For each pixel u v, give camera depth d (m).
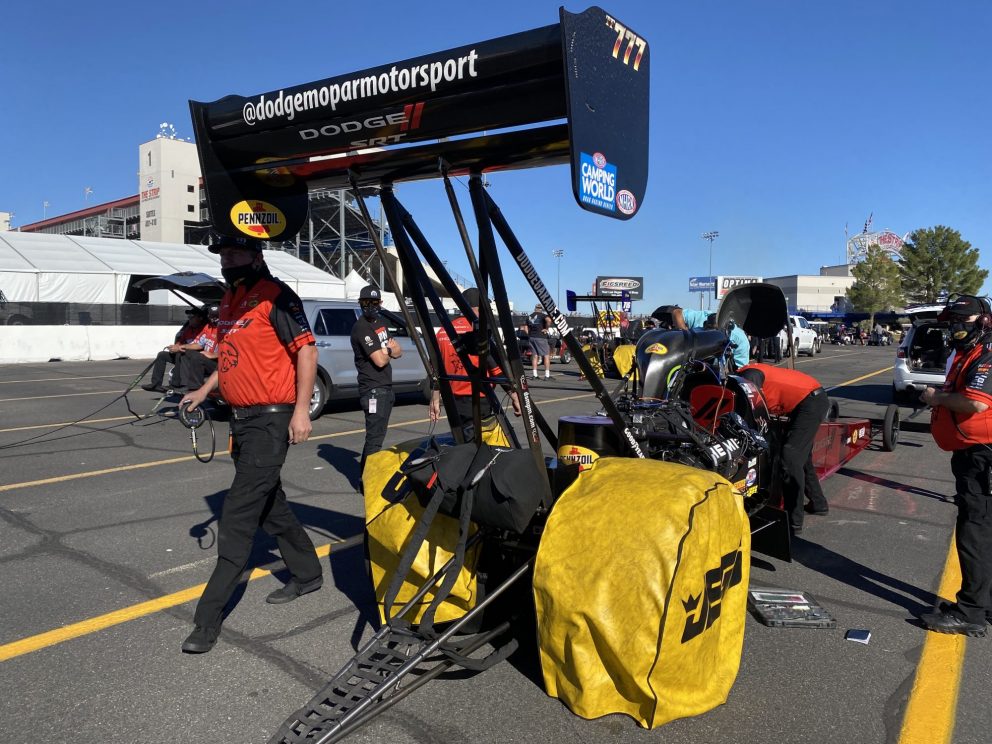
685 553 2.60
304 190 3.50
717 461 4.06
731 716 2.86
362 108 2.78
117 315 23.28
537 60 2.43
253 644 3.47
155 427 9.70
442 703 2.93
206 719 2.83
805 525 5.54
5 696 2.98
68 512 5.62
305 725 2.57
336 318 10.84
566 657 2.76
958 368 3.72
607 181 2.49
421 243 3.42
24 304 21.81
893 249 119.94
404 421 10.33
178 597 4.03
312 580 4.05
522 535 3.36
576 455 3.51
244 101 3.04
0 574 4.34
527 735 2.72
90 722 2.80
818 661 3.34
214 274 30.11
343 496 6.18
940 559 4.80
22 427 9.66
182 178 71.44
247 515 3.45
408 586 3.33
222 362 3.44
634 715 2.72
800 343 29.97
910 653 3.44
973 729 2.80
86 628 3.63
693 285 67.56
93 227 83.00
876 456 8.27
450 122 2.68
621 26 2.55
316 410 10.57
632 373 4.50
